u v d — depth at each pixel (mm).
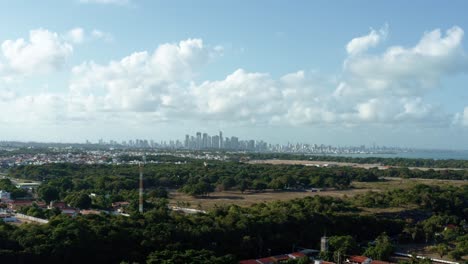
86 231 166250
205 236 182875
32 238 158125
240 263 169625
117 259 162125
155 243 169875
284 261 173375
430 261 180125
